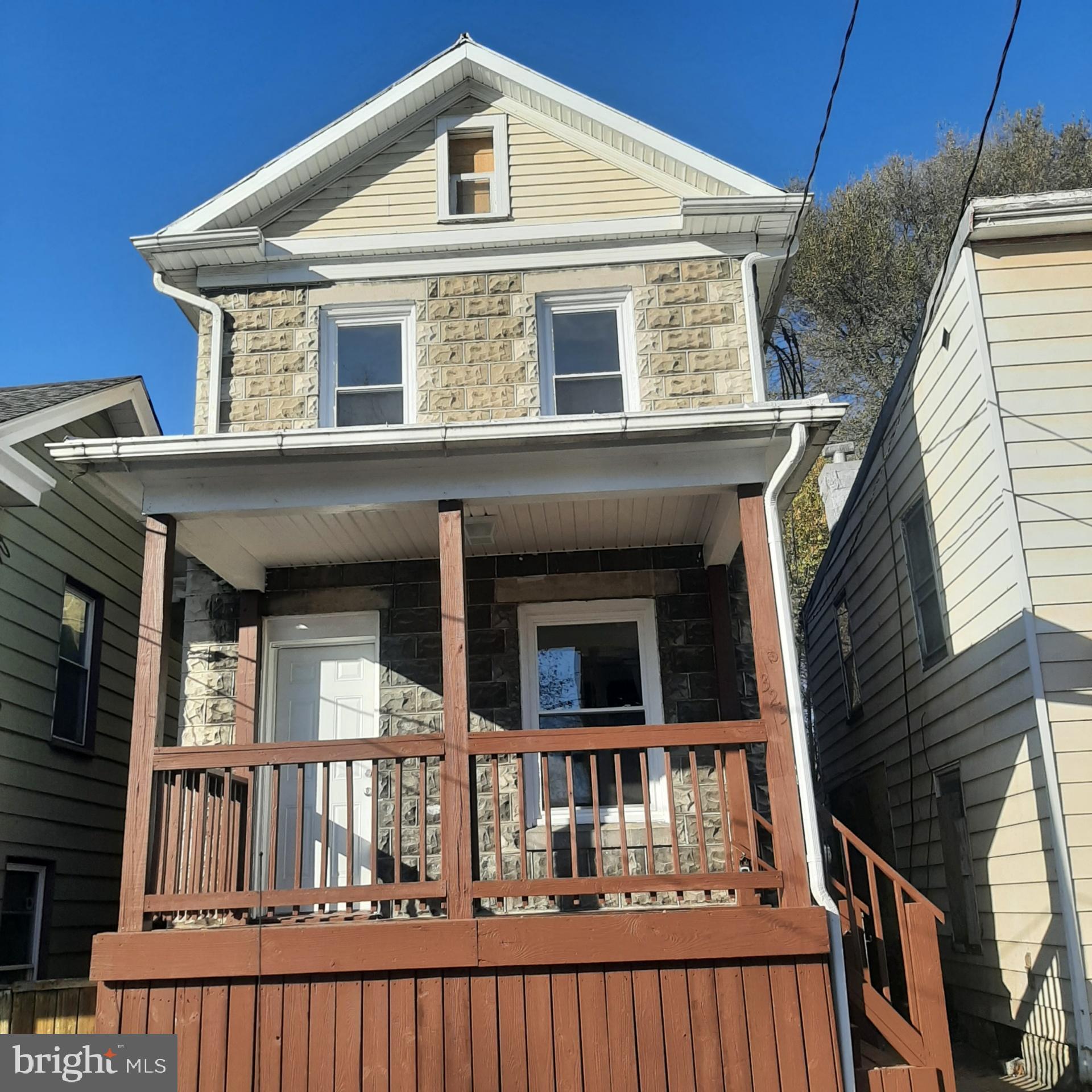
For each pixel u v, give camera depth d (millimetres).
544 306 8656
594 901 7496
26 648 8578
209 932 5605
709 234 8633
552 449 6410
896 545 10078
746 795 6383
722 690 7844
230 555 7688
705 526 7781
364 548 7883
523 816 5855
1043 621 7113
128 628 10625
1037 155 23625
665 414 6258
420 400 8336
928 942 5871
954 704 8555
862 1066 5664
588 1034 5473
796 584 21594
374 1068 5438
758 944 5551
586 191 8844
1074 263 7832
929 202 24297
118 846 10156
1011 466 7438
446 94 9109
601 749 6004
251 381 8414
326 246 8664
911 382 9469
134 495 6723
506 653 8062
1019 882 7332
